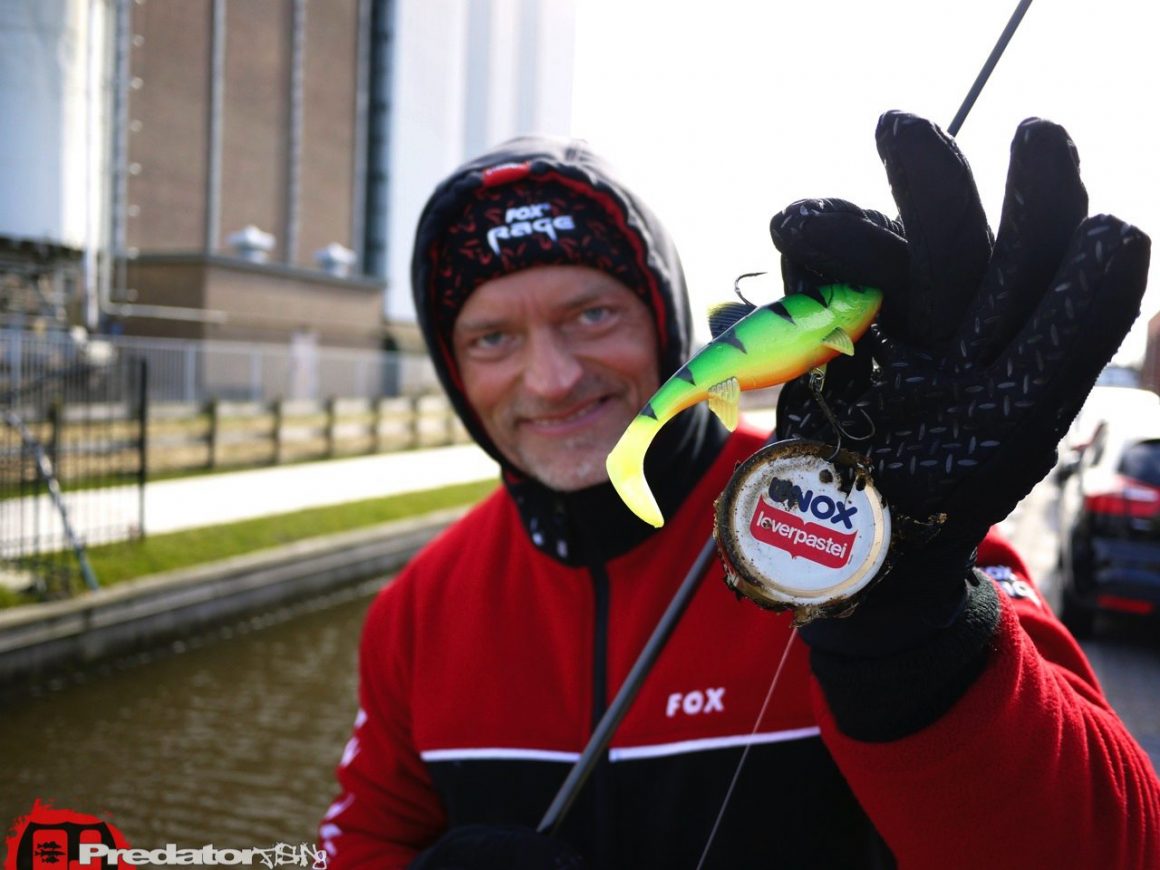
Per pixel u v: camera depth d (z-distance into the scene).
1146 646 3.84
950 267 0.75
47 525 8.02
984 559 1.12
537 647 1.33
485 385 1.30
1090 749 0.80
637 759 1.21
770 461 0.78
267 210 24.97
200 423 12.88
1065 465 6.56
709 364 0.76
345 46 27.48
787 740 1.16
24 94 15.84
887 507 0.74
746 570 0.78
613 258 1.22
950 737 0.76
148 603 6.79
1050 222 0.71
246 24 23.80
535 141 1.38
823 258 0.76
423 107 30.84
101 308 17.39
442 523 10.90
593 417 1.26
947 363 0.74
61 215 16.33
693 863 1.17
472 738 1.31
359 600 8.82
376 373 20.77
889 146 0.76
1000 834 0.76
